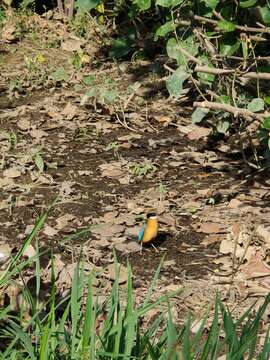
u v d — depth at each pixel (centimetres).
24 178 1249
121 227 1088
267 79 1186
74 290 719
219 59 1230
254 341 669
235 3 1249
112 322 723
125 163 1298
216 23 1212
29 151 1327
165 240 1055
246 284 947
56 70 1689
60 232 1077
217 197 1177
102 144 1385
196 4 1259
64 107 1547
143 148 1371
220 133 1391
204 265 991
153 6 1759
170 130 1450
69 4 2011
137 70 1712
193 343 674
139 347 703
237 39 1221
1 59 1783
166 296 712
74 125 1462
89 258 1005
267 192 1188
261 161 1287
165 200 1170
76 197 1181
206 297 923
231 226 1083
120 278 952
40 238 1059
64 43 1862
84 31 1933
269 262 996
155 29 1642
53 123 1472
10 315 802
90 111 1528
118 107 1523
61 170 1277
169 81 1285
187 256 1015
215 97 1253
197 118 1334
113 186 1221
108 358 693
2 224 1099
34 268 977
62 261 1001
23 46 1858
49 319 719
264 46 1267
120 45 1703
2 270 955
